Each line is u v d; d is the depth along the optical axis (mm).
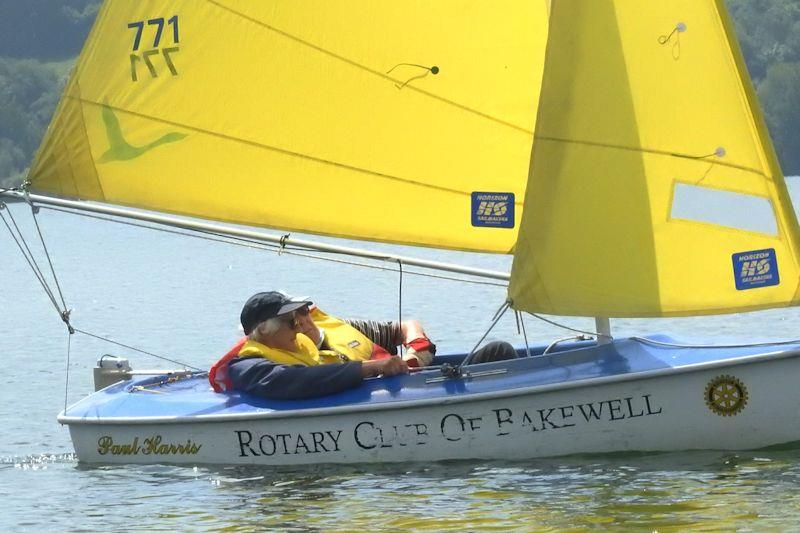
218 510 27953
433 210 33969
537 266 31125
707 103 30562
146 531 26781
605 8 30750
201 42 34656
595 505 26781
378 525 26219
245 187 35000
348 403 31016
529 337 59156
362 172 34281
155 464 32469
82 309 84375
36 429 39562
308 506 27828
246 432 31578
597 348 30922
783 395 29969
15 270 135375
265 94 34562
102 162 35219
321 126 34375
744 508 26062
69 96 35031
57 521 27844
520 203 33469
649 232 30766
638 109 30688
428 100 33656
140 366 54000
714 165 30609
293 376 31422
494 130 33406
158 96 35000
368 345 33219
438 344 57875
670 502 26703
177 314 78250
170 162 35156
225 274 115812
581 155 30875
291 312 32344
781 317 61375
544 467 29859
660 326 60250
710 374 30094
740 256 30578
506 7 33031
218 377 32750
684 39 30625
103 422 32750
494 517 26359
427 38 33469
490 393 30406
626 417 30281
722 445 30344
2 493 30516
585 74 30812
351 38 33875
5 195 35062
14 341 65750
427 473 29984
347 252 34188
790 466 28906
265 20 34312
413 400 30688
